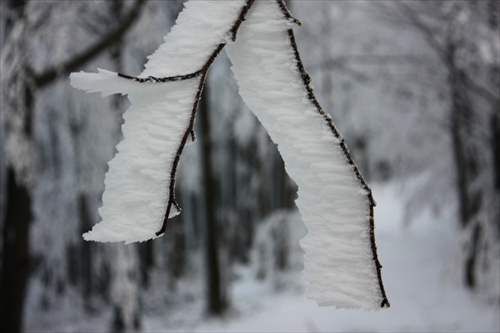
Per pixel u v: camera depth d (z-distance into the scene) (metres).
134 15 5.01
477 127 6.38
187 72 0.74
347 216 0.74
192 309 9.44
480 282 4.75
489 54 4.48
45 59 5.59
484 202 5.02
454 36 5.20
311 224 0.75
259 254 12.09
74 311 8.45
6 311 4.81
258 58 0.77
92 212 8.90
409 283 8.39
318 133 0.75
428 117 8.19
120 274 6.94
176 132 0.71
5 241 4.89
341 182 0.74
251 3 0.77
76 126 7.76
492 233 4.77
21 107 4.56
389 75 7.71
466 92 5.78
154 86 0.72
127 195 0.69
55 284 8.59
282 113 0.76
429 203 9.63
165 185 0.69
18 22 4.55
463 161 7.22
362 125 11.25
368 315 6.39
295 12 8.24
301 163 0.75
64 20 5.17
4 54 4.39
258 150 12.70
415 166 10.52
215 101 11.91
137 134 0.72
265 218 13.65
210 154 9.02
